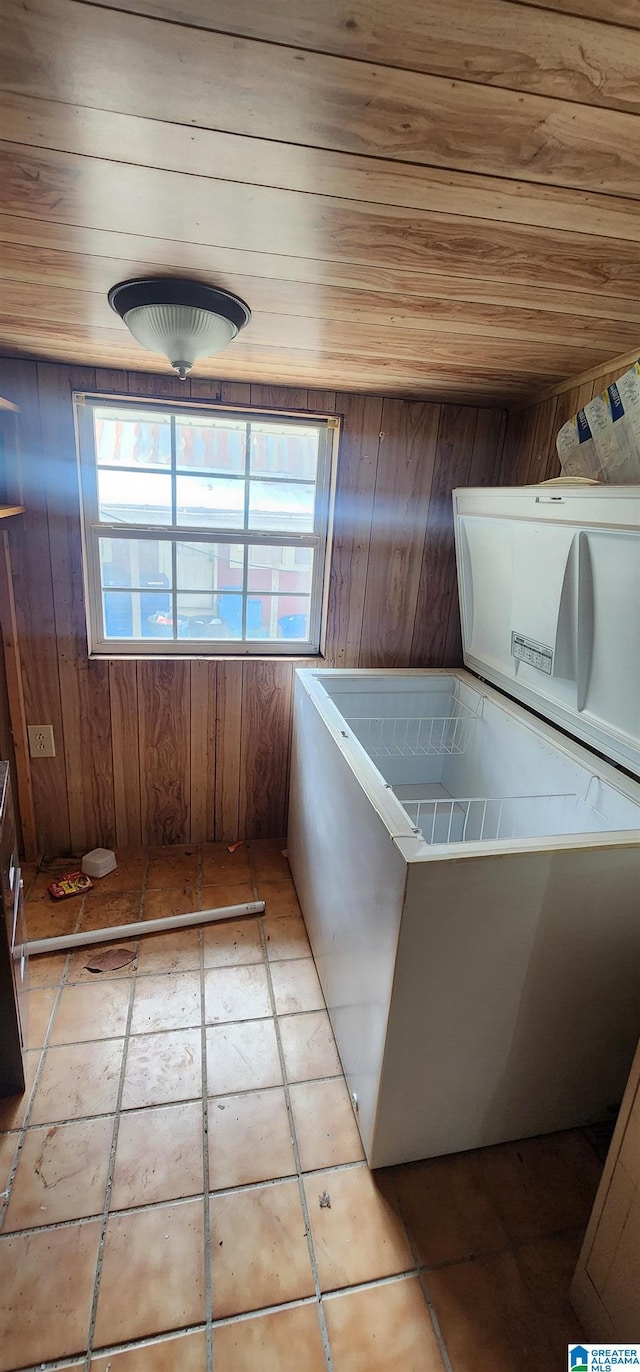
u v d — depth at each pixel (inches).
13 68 24.7
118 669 86.2
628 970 50.4
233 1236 46.1
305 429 85.0
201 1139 52.9
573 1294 43.2
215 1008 66.6
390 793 51.8
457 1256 45.9
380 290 46.4
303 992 69.4
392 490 87.2
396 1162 51.9
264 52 23.6
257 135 28.5
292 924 80.7
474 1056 49.5
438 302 48.5
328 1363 39.6
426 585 93.3
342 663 94.3
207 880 88.9
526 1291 44.1
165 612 88.7
